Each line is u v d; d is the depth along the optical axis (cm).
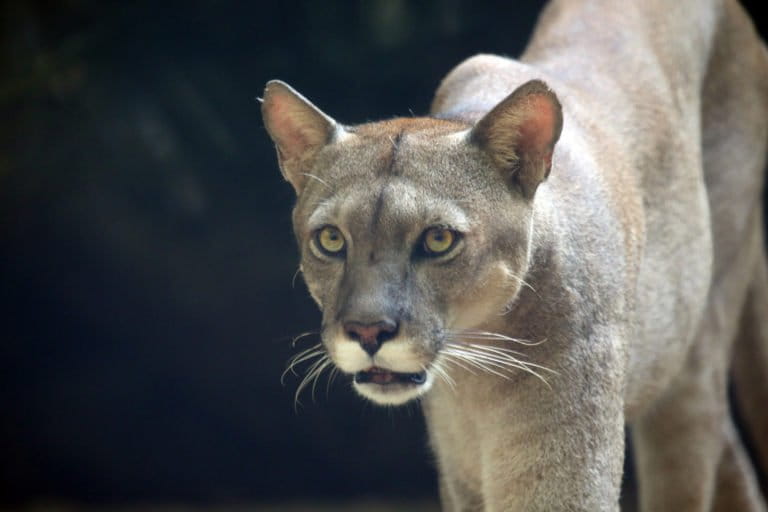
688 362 1020
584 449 777
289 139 794
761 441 1152
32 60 1850
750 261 1086
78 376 2044
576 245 790
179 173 1934
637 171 910
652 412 1019
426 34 1875
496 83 881
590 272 795
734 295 1064
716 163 1052
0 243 2034
